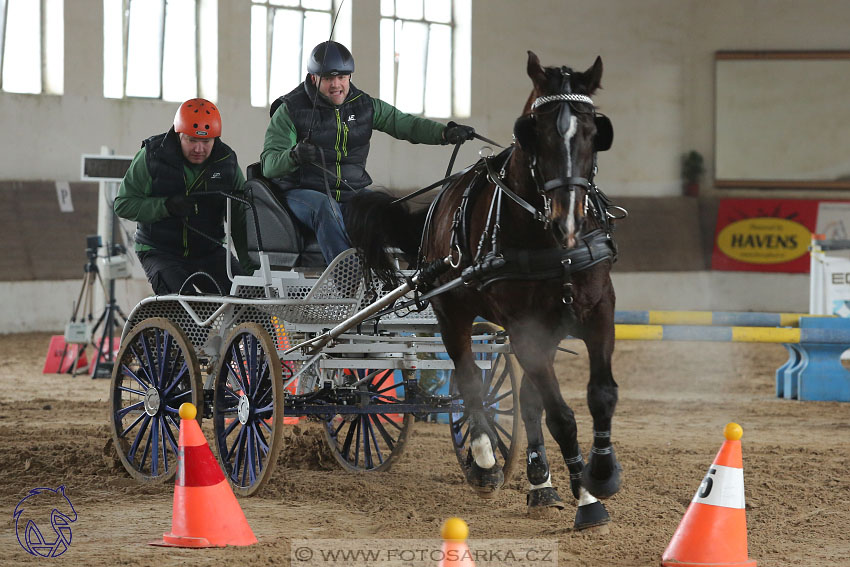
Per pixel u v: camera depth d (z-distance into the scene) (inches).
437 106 1023.6
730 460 177.6
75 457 289.7
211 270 304.2
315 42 949.2
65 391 493.7
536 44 1047.0
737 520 175.8
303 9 939.3
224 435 259.1
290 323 257.8
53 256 823.1
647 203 1083.3
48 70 850.8
